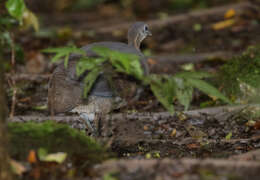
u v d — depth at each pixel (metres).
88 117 8.70
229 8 21.39
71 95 7.74
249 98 10.72
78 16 25.25
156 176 5.70
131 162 6.15
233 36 17.70
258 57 11.45
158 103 11.60
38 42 18.34
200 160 6.24
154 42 18.50
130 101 11.33
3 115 5.45
